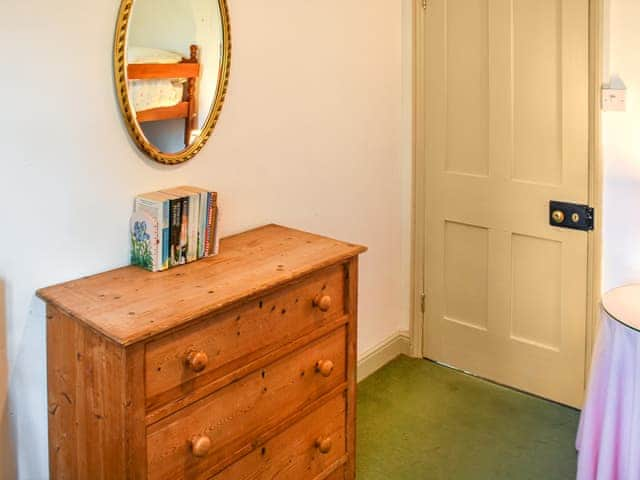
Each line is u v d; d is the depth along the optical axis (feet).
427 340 11.80
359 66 10.23
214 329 6.55
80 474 6.64
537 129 10.02
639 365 7.54
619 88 9.27
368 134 10.63
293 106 9.22
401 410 10.40
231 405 6.87
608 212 9.66
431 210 11.33
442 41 10.68
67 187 6.88
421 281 11.69
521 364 10.85
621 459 7.87
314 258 7.63
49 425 6.98
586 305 10.04
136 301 6.44
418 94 11.07
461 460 9.27
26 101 6.47
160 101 7.45
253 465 7.22
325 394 8.00
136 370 5.92
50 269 6.87
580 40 9.43
